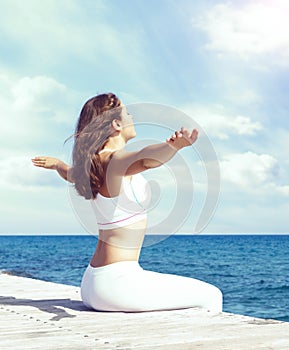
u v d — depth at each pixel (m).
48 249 64.81
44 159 3.76
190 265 34.81
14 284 5.59
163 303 3.63
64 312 3.75
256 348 2.57
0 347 2.63
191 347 2.60
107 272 3.62
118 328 3.12
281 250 59.28
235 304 15.31
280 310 13.80
